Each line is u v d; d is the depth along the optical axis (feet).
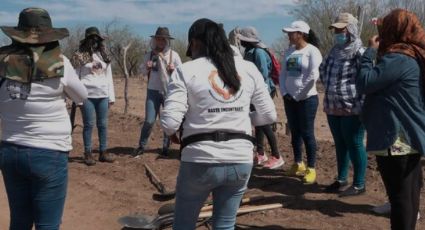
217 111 11.72
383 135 13.70
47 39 12.35
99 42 26.00
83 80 25.98
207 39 11.96
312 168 23.06
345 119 20.17
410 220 13.89
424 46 13.73
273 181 23.41
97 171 25.57
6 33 12.13
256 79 12.49
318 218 18.80
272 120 12.80
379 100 13.83
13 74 12.05
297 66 22.17
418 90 13.52
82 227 18.84
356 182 20.90
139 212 20.01
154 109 27.91
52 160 12.41
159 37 26.58
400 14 13.79
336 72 20.08
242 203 20.22
